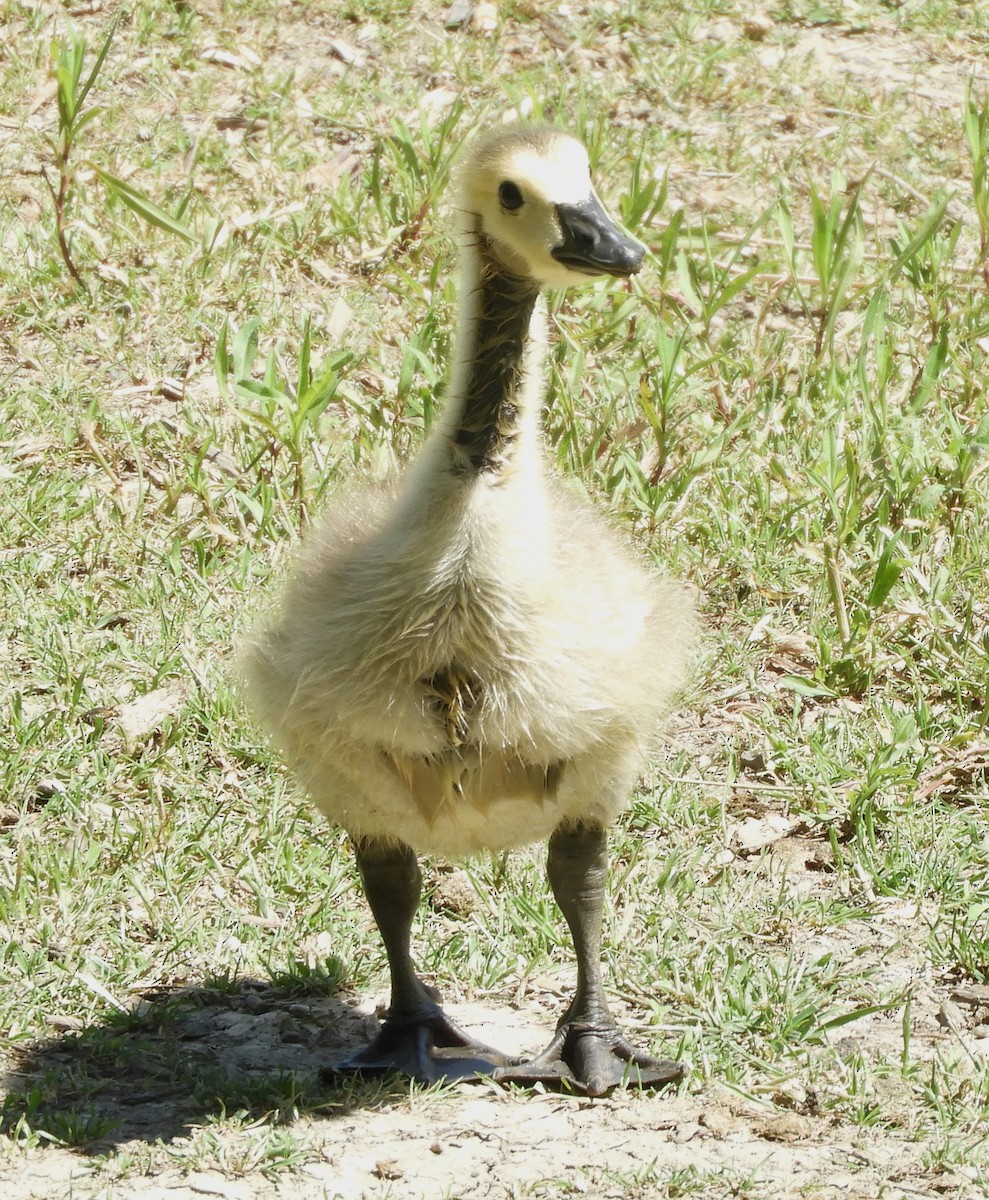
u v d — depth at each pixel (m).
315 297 18.62
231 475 15.98
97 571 14.74
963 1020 10.60
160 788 12.48
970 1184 9.00
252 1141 9.22
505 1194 8.88
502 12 24.27
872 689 13.89
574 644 9.35
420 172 19.95
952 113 23.11
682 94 23.25
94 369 17.31
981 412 17.02
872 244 20.61
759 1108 9.68
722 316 19.17
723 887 11.91
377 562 9.48
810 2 25.34
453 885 11.87
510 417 9.41
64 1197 8.78
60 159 18.17
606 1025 10.10
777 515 15.58
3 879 11.65
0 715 13.09
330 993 11.02
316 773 9.96
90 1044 10.30
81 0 23.56
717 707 13.79
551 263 9.48
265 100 22.25
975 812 12.57
